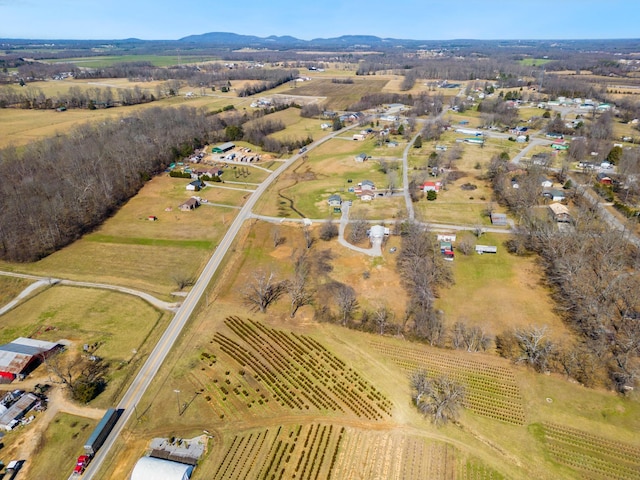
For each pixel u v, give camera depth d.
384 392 67.06
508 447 58.34
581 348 74.06
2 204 116.75
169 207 134.88
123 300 89.12
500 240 109.94
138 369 71.38
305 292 91.50
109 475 54.44
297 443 58.72
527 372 70.19
